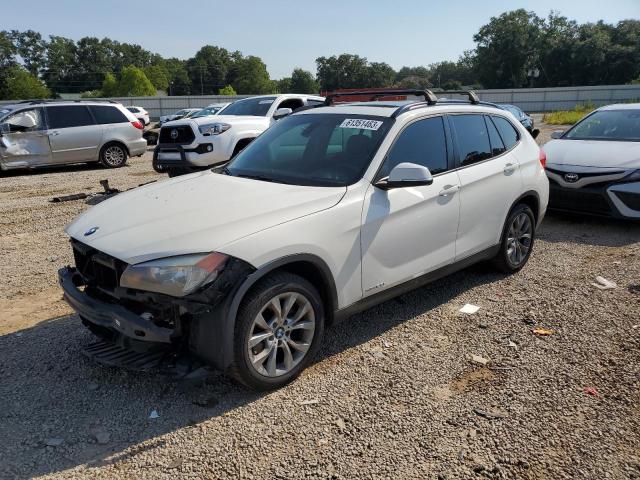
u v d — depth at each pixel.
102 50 138.75
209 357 3.15
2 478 2.69
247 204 3.51
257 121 10.58
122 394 3.43
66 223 8.22
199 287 3.00
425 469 2.76
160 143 10.34
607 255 6.27
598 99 61.47
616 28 97.88
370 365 3.79
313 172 4.07
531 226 5.68
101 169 14.62
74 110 14.20
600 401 3.33
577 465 2.79
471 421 3.15
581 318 4.52
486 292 5.14
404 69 191.00
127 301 3.25
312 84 145.62
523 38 95.75
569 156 7.82
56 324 4.45
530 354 3.92
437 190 4.34
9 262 6.21
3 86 103.88
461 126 4.83
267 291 3.25
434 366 3.78
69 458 2.85
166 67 141.75
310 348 3.59
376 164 3.97
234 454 2.88
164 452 2.89
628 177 7.11
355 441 2.98
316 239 3.47
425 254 4.32
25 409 3.27
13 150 13.22
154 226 3.32
